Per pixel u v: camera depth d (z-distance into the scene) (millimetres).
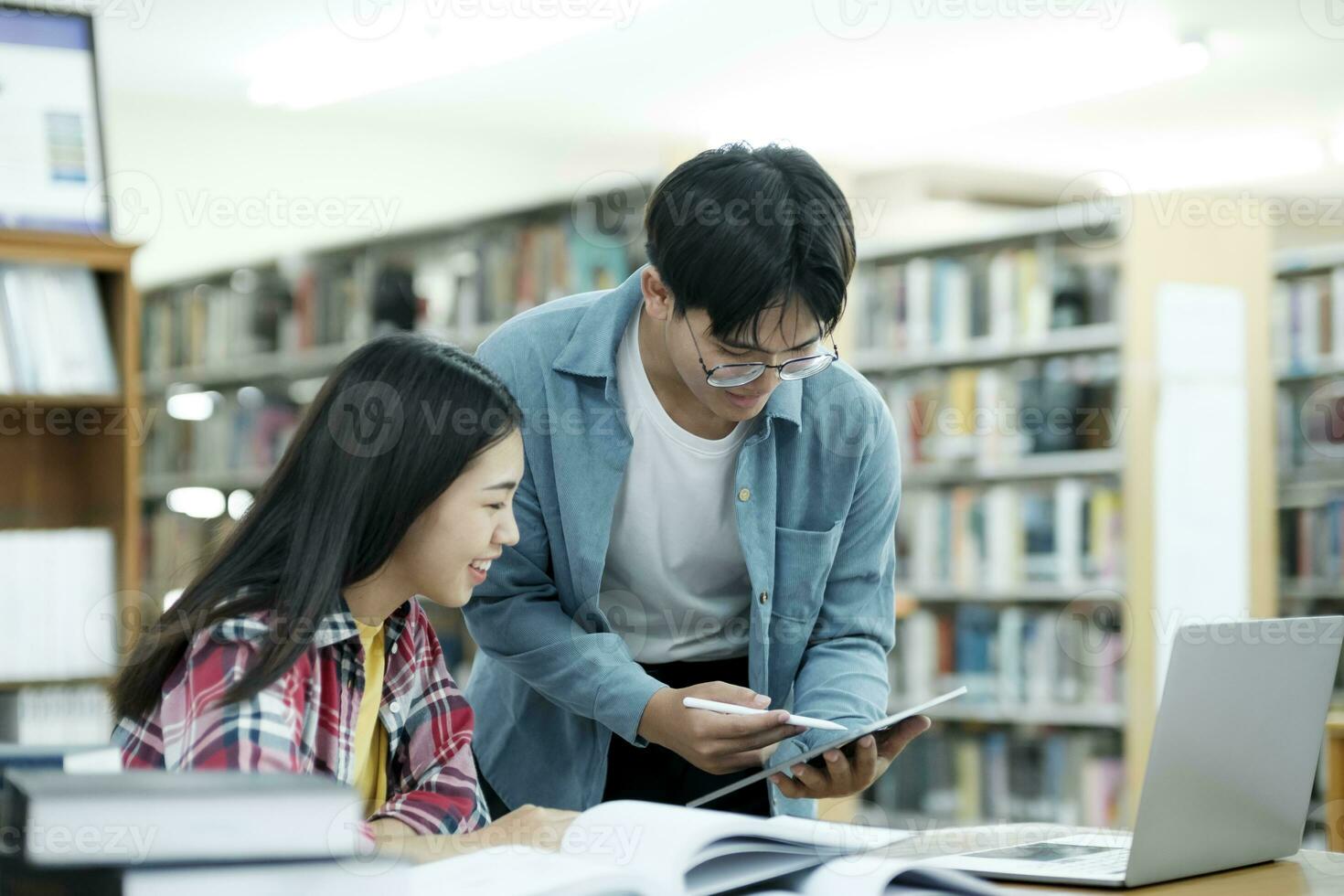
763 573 1562
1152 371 4199
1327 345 4602
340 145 5387
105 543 2992
